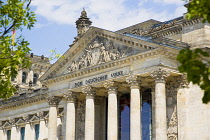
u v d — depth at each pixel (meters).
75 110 105.06
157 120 78.62
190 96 83.25
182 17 100.75
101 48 91.50
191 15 35.53
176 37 94.81
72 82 97.88
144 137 90.25
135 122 82.19
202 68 33.66
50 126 102.50
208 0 35.06
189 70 33.50
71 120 97.19
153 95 88.38
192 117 82.25
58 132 113.25
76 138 104.50
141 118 91.56
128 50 86.00
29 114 128.00
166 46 79.31
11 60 47.09
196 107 82.00
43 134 121.44
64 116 109.19
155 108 79.94
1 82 50.25
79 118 105.06
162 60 80.69
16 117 133.12
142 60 83.19
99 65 90.25
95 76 92.19
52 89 103.88
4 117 138.00
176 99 84.31
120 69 86.81
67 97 98.25
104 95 100.69
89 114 92.38
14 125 133.25
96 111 100.12
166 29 97.06
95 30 91.88
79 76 96.31
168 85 86.75
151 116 90.00
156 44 79.94
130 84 84.50
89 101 93.12
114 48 88.88
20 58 48.53
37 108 125.31
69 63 99.44
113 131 86.50
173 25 96.00
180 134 82.06
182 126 82.12
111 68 88.88
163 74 80.12
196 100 82.19
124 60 85.50
